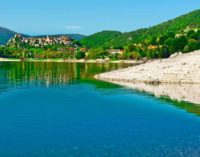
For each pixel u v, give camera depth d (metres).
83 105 63.50
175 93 77.06
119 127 46.69
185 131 44.47
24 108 60.56
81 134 43.28
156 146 38.19
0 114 55.19
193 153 35.69
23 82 105.88
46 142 39.94
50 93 79.69
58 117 52.97
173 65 107.50
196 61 106.06
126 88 86.50
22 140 40.69
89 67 199.88
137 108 59.91
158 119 51.22
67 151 36.84
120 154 35.75
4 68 187.75
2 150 37.19
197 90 81.62
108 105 63.22
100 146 38.44
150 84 94.56
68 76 128.38
